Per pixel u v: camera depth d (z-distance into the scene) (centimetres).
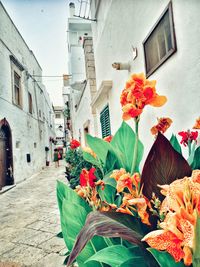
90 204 112
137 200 79
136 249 80
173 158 88
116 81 449
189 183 58
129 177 92
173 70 232
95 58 673
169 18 233
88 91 816
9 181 1005
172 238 53
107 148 140
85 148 162
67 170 622
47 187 923
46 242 358
